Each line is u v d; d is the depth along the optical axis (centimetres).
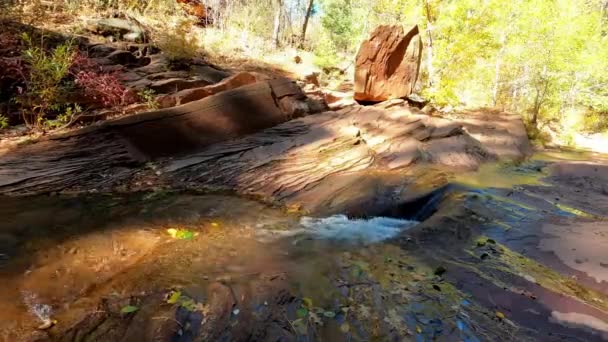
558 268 268
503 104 1325
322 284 247
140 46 811
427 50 1003
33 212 347
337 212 391
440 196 414
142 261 274
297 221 370
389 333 202
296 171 480
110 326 201
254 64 1095
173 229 333
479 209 370
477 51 1016
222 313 214
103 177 427
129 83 635
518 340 197
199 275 257
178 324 203
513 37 1186
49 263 265
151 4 1146
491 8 947
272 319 210
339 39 2134
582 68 1254
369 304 226
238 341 193
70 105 539
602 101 1376
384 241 318
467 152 600
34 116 511
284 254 295
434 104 977
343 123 621
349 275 260
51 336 192
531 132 950
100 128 458
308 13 1959
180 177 455
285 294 234
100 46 721
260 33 1484
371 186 443
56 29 746
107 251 287
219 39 1181
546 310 221
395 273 262
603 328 205
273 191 438
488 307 224
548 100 1245
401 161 523
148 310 215
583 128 1422
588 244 303
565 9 1236
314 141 554
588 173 558
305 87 872
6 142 443
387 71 805
